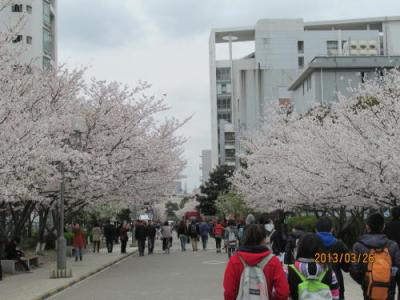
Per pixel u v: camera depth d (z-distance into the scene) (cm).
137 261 2895
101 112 2558
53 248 3472
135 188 2916
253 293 610
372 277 736
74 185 2467
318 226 782
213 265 2538
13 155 1744
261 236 631
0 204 2312
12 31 2028
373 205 2236
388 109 2022
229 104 12106
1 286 1706
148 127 2766
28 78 2206
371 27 10362
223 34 11819
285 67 10100
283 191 3045
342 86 5772
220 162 11706
